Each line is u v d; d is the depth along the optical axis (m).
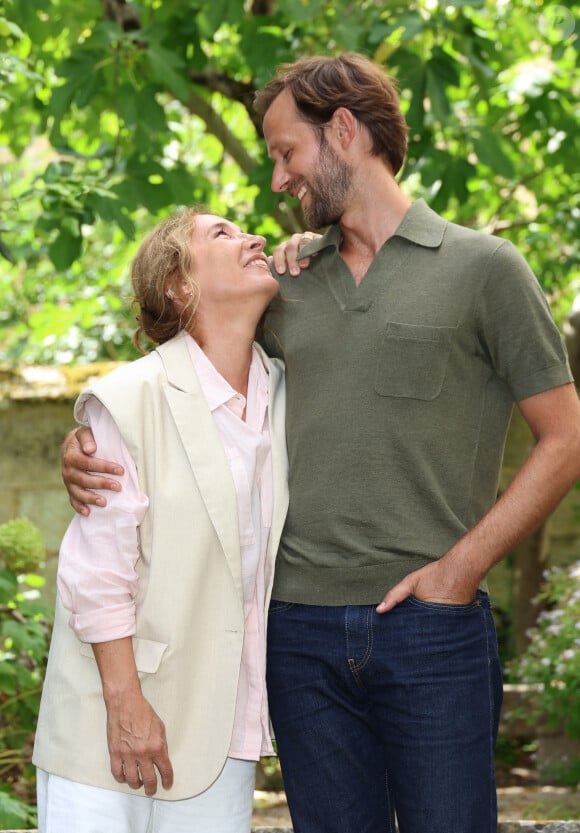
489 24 5.36
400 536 2.16
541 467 2.10
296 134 2.38
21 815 3.32
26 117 5.23
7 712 4.20
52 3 4.43
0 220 4.14
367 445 2.19
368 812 2.26
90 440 2.15
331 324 2.29
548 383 2.12
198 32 4.63
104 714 2.09
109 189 4.32
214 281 2.29
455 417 2.18
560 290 6.77
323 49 4.68
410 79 4.30
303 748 2.25
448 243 2.24
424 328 2.18
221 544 2.13
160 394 2.19
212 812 2.19
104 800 2.06
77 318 6.38
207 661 2.12
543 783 5.50
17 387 5.75
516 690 6.13
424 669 2.11
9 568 4.20
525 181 5.83
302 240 2.48
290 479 2.29
